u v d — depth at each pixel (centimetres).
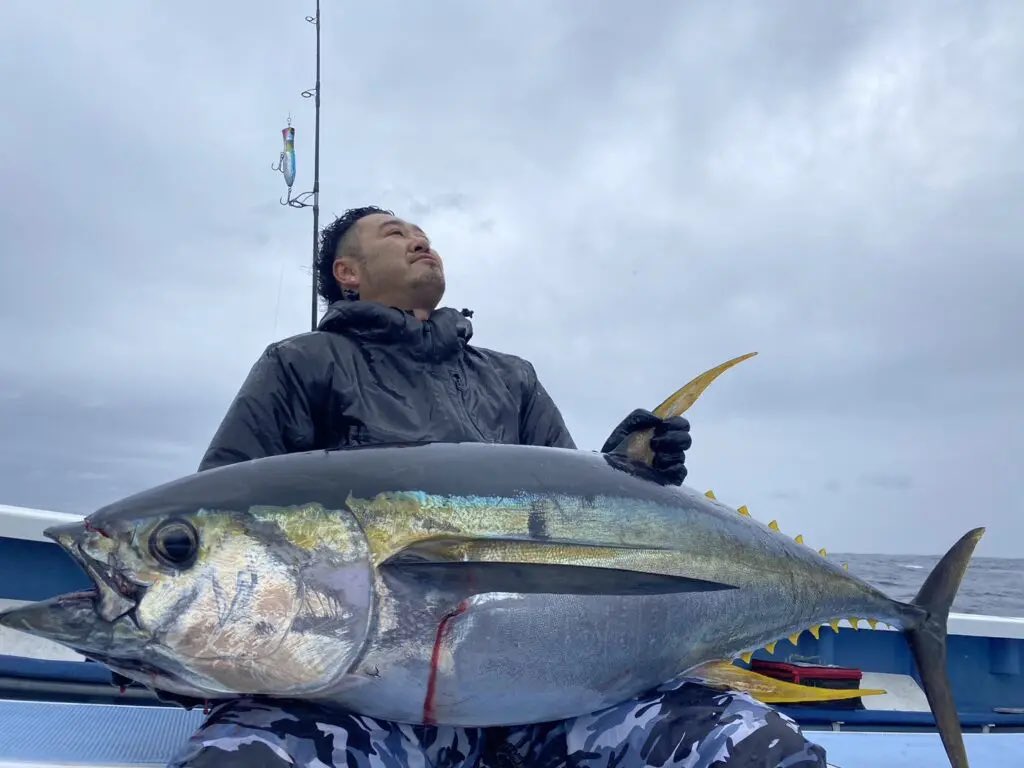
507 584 182
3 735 242
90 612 166
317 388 239
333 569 174
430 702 178
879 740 330
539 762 207
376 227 287
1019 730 449
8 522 348
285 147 554
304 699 177
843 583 242
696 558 211
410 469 189
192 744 160
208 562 170
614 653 193
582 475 205
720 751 179
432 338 254
